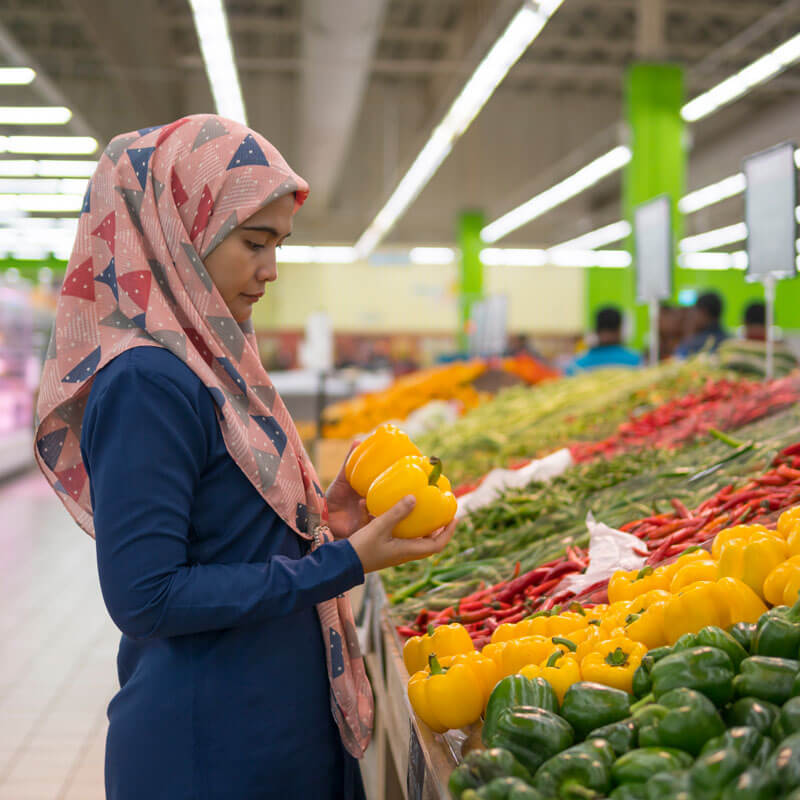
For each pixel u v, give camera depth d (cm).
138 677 131
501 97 1599
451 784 108
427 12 1284
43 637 503
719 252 2523
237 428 128
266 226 132
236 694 130
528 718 115
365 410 705
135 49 1116
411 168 1328
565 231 2580
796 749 93
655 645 137
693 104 1048
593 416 412
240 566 124
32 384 1360
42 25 1195
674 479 250
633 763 101
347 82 1114
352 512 159
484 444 426
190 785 128
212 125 131
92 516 140
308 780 136
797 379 319
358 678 150
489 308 1048
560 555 227
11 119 1266
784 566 137
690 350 575
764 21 1113
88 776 336
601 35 1318
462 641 156
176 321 127
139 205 130
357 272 2933
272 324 2908
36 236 1895
